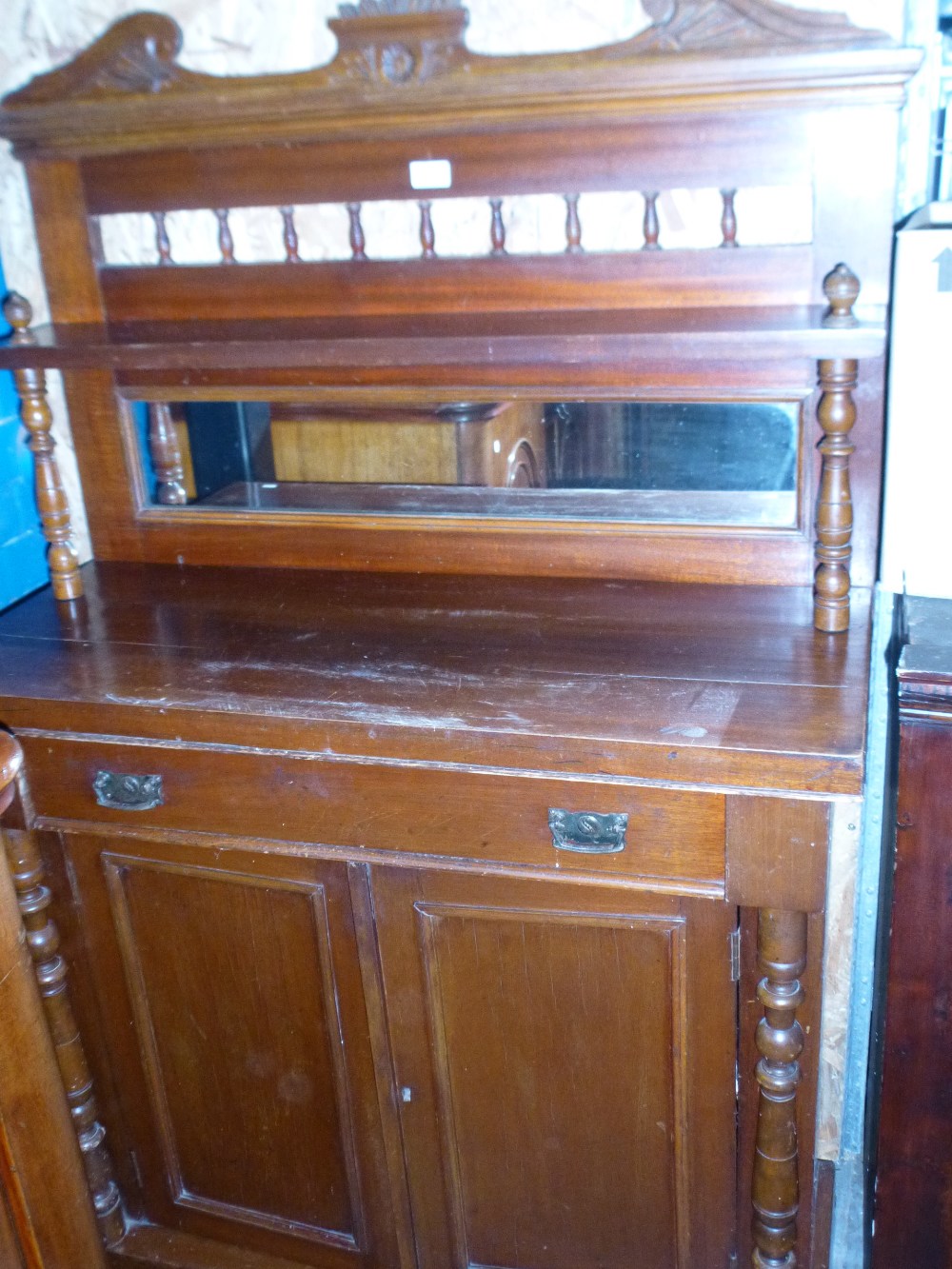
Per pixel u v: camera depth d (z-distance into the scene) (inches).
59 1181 41.9
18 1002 39.1
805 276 53.4
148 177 60.1
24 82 59.2
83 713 51.9
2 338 59.7
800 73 49.0
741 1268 55.8
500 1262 59.2
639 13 52.3
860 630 53.4
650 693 48.7
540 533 60.9
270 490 64.8
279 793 50.9
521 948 51.8
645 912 49.4
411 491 62.3
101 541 68.1
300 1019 56.8
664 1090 52.8
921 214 53.6
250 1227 62.9
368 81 54.2
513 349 50.6
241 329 58.0
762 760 43.8
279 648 55.5
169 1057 60.4
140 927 57.7
